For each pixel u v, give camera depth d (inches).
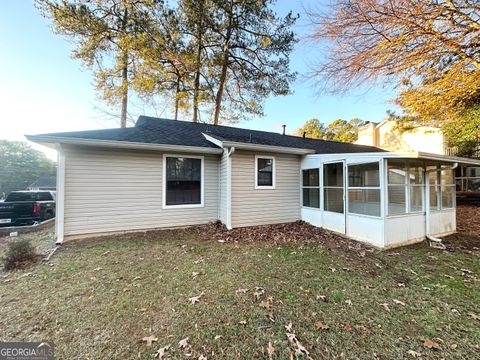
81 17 386.0
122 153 243.0
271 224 303.6
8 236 245.6
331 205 267.7
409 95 261.3
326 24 215.3
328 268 153.6
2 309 103.0
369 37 208.7
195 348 79.6
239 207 283.0
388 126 680.4
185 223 276.5
